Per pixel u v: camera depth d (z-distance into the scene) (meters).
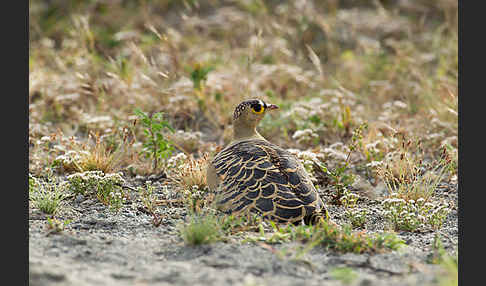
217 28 21.41
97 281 6.62
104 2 23.31
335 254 7.93
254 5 22.36
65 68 17.20
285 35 20.56
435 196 11.16
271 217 8.65
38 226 8.77
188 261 7.57
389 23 21.80
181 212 9.89
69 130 14.42
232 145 10.32
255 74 17.34
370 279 6.99
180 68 16.72
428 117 14.41
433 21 22.58
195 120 15.17
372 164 11.44
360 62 19.06
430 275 7.15
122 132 13.07
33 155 12.49
